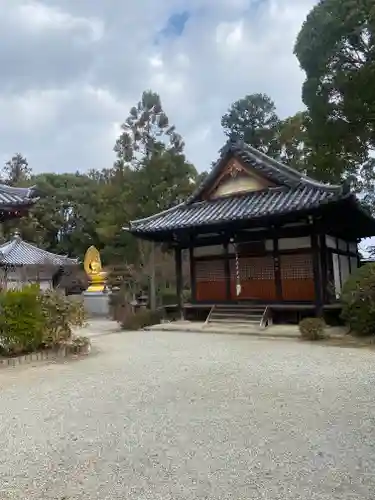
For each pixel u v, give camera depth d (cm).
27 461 422
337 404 573
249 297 1552
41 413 577
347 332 1216
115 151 2850
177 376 769
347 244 1780
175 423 514
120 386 709
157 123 2833
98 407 593
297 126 2944
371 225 1627
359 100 1938
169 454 425
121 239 2781
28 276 3103
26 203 1005
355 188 2300
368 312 1129
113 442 462
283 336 1238
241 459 408
